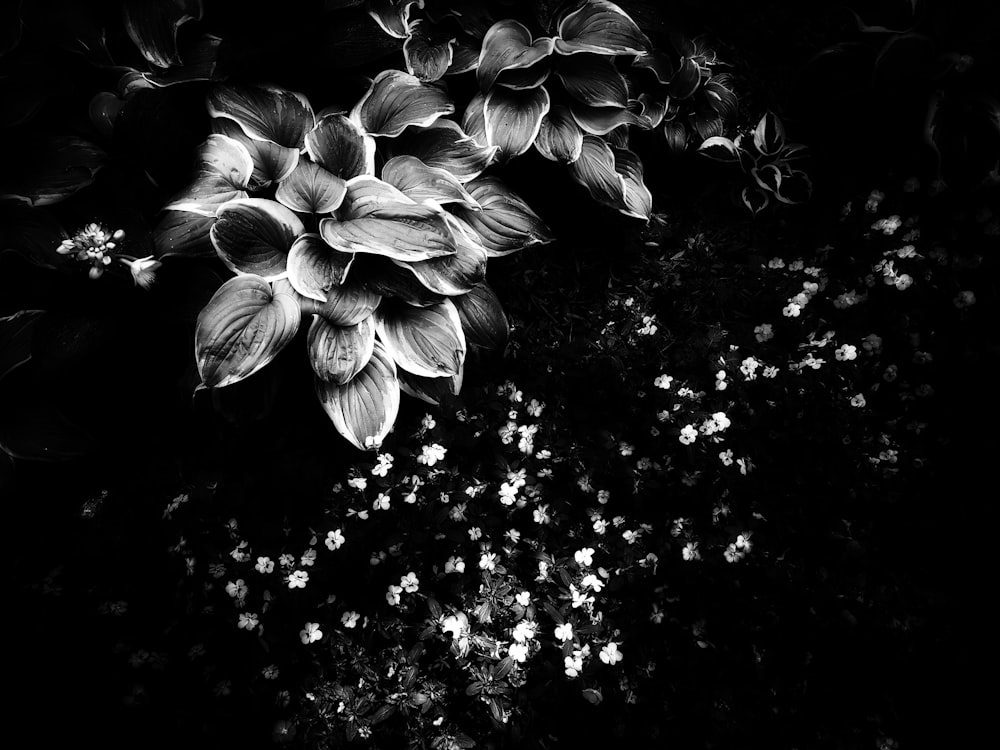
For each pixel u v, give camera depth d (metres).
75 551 0.95
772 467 1.02
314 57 1.00
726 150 1.17
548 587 1.01
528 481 1.02
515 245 1.05
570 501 1.04
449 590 0.99
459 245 0.98
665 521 1.02
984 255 1.09
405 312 0.98
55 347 0.92
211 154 0.94
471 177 1.04
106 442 1.00
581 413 1.04
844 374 1.04
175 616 0.95
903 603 0.99
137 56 0.97
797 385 1.03
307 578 0.96
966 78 1.13
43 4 0.94
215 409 0.95
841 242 1.13
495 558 0.99
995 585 0.99
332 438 1.02
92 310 0.94
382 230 0.94
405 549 0.99
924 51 1.13
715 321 1.11
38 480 0.99
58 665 0.93
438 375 0.97
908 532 1.01
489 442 1.03
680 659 0.98
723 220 1.20
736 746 0.95
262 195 0.99
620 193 1.09
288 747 0.93
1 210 0.92
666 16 1.20
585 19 1.08
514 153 1.05
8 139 0.95
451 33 1.10
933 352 1.05
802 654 0.97
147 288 0.93
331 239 0.93
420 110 1.00
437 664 0.97
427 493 1.00
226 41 0.97
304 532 0.99
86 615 0.94
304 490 0.99
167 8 0.94
